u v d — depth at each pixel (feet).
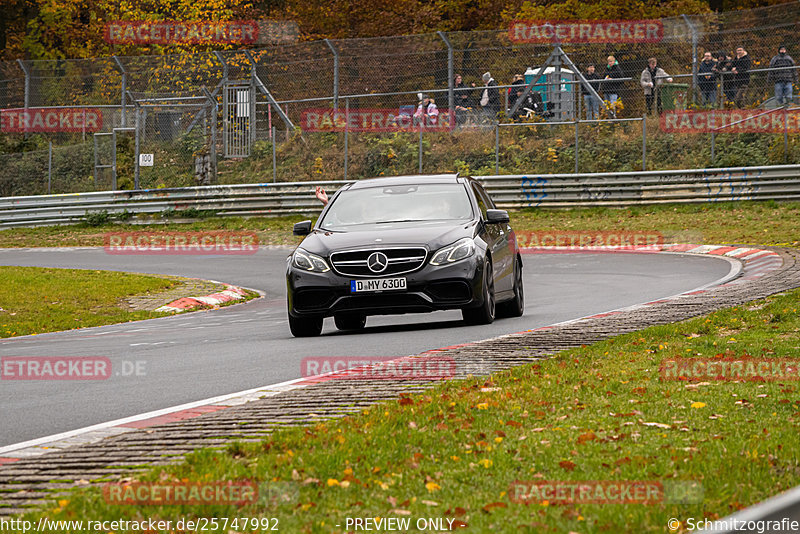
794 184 343.87
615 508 47.24
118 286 235.20
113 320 192.24
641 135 385.50
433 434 66.90
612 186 360.07
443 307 136.67
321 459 60.13
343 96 398.83
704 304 140.56
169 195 393.70
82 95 451.94
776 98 374.84
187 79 464.24
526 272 237.45
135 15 561.43
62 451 69.10
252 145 426.10
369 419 72.49
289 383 95.71
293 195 387.96
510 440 64.69
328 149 415.03
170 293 225.35
